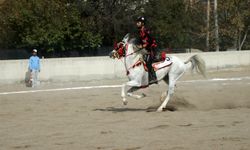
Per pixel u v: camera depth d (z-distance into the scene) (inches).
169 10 1913.1
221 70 1482.5
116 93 961.5
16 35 1758.1
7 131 548.7
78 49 1870.1
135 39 658.8
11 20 1699.1
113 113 676.7
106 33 1899.6
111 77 1277.1
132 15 1873.8
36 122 614.5
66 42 1788.9
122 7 1863.9
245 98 824.9
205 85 1078.4
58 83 1200.8
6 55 1868.8
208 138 463.2
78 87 1100.5
